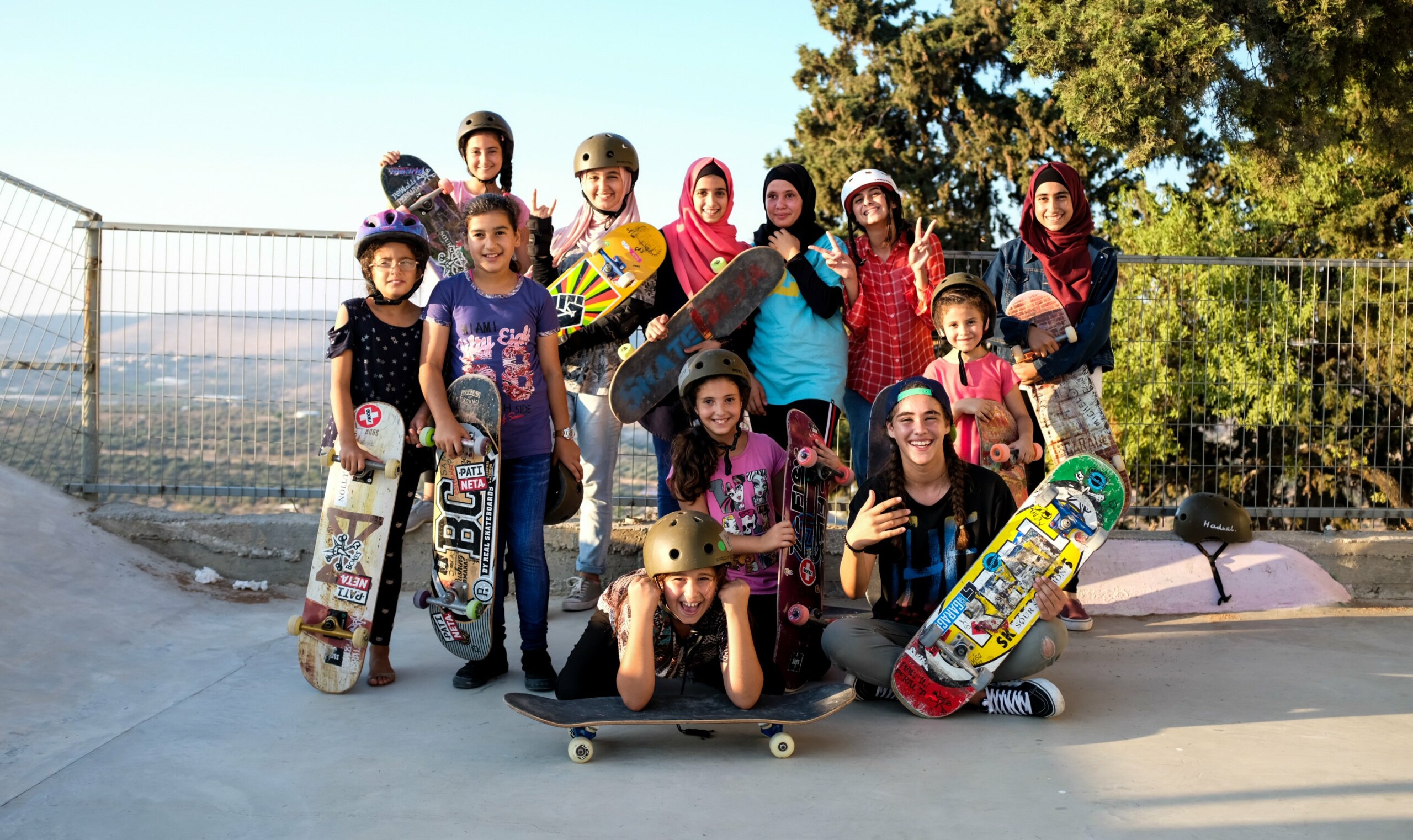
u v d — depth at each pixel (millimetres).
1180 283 5613
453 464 3490
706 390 3357
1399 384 6277
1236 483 5926
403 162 4945
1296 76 9812
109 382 5230
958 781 2561
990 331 4160
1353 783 2531
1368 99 10445
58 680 3326
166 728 2986
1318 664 3809
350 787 2535
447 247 4789
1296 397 5574
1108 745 2854
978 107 21875
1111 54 10281
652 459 5090
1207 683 3549
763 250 4160
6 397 5199
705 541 2695
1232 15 10133
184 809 2381
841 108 22109
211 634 4148
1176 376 5723
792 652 3336
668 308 4496
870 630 3248
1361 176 13703
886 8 23438
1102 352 4492
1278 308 5535
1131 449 5684
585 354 4559
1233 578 4918
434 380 3523
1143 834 2211
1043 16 11414
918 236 4254
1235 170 16094
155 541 5078
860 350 4418
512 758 2764
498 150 4828
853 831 2238
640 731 3021
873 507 3227
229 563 5102
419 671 3709
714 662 3016
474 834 2232
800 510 3449
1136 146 10609
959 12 22250
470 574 3447
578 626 4395
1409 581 5137
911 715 3182
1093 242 4527
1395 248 13695
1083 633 4371
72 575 4359
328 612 3424
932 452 3215
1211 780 2553
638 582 2758
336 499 3490
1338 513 5477
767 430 4188
